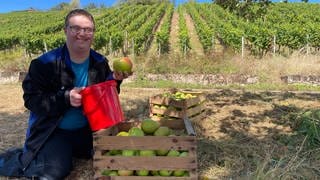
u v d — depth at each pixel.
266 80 3.90
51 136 1.35
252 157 1.49
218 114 2.17
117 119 1.17
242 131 1.83
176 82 3.93
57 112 1.26
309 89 3.47
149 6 18.98
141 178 1.20
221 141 1.65
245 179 1.27
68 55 1.29
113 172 1.21
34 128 1.32
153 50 7.70
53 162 1.29
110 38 6.62
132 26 10.57
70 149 1.36
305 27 6.84
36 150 1.31
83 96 1.16
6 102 2.59
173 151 1.20
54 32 12.41
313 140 1.59
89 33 1.25
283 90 3.39
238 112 2.21
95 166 1.20
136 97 2.75
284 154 1.49
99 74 1.35
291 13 12.50
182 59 4.56
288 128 1.86
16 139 1.73
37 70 1.27
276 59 4.40
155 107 2.05
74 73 1.30
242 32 6.73
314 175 1.31
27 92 1.27
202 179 1.29
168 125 1.47
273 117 2.08
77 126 1.38
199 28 8.88
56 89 1.29
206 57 4.62
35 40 7.09
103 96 1.15
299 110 2.20
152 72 4.26
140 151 1.20
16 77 4.11
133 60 4.59
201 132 1.83
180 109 1.95
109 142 1.20
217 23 9.90
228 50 6.32
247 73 4.09
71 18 1.24
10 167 1.36
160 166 1.19
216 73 4.17
